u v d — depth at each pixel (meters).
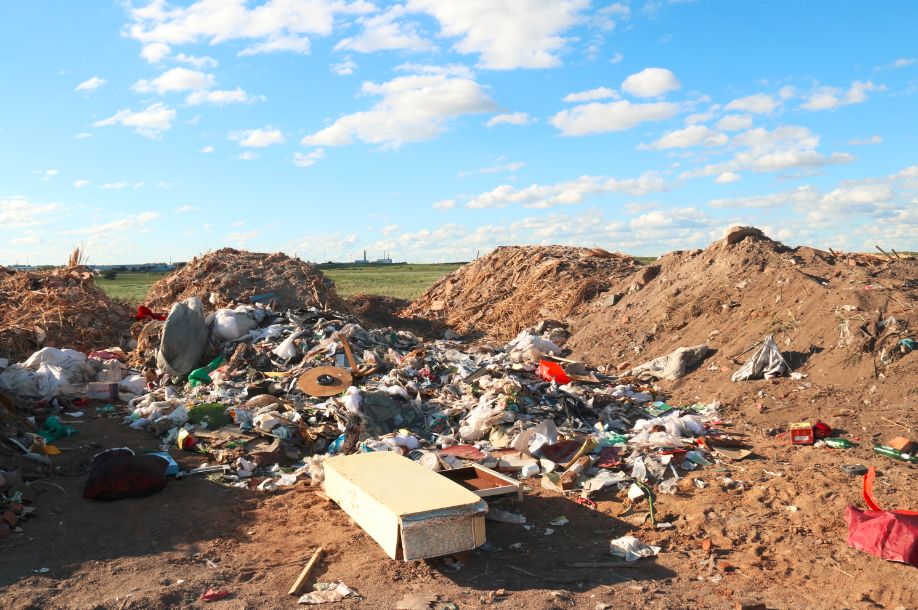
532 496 7.43
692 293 15.88
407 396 10.80
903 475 7.64
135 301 22.53
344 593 5.14
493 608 4.92
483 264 27.52
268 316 15.19
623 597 5.17
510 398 10.48
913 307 11.45
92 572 5.49
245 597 5.11
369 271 100.19
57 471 7.82
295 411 9.98
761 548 6.07
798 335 12.19
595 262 24.22
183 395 11.57
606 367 15.01
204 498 7.25
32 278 16.88
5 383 10.51
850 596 5.17
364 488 5.99
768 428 9.86
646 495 7.34
